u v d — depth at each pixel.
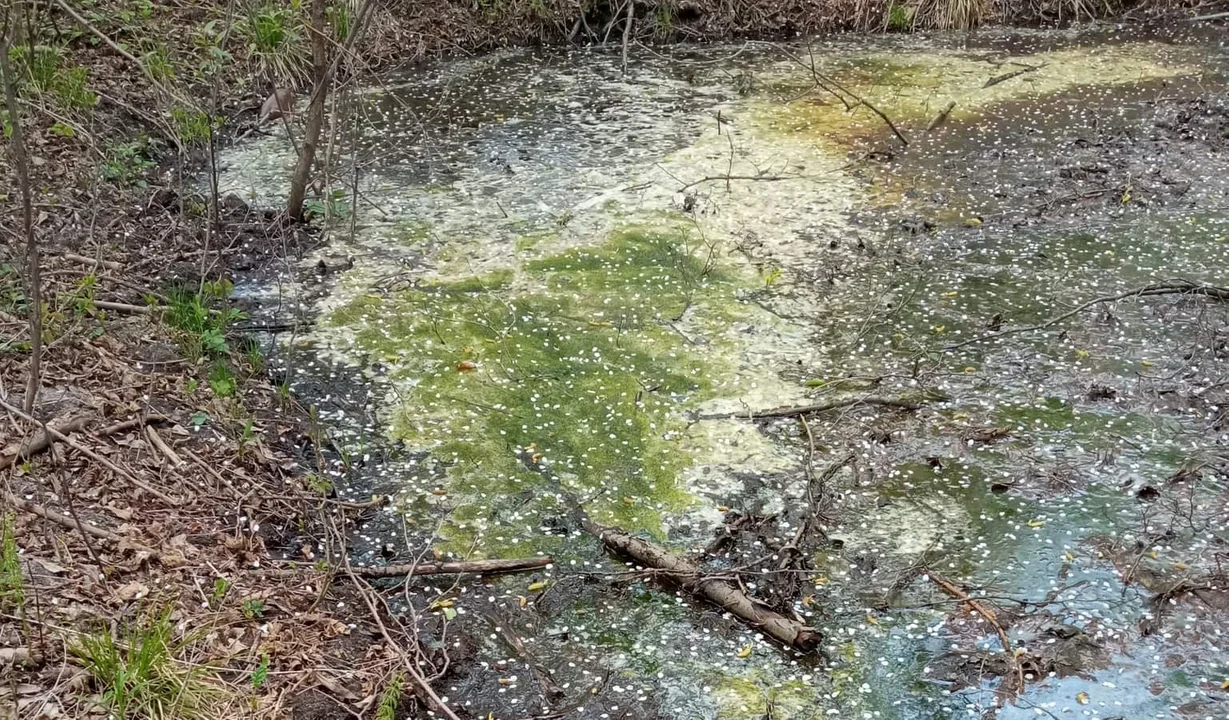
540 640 3.55
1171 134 7.90
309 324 5.34
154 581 3.40
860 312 5.56
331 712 3.09
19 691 2.81
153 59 6.91
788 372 5.05
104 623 3.12
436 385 4.90
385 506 4.15
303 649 3.32
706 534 4.03
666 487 4.29
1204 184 7.00
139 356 4.60
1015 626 3.59
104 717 2.81
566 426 4.66
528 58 9.99
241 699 3.04
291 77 8.47
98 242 5.56
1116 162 7.39
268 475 4.18
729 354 5.19
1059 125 8.18
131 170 6.55
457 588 3.77
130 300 5.13
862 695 3.34
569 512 4.14
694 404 4.81
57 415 3.96
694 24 10.77
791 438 4.58
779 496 4.23
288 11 7.97
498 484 4.29
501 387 4.91
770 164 7.48
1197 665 3.41
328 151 6.59
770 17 10.95
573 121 8.32
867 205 6.83
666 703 3.29
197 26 8.30
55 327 4.49
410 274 5.88
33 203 5.70
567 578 3.83
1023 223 6.52
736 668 3.45
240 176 6.96
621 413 4.74
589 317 5.51
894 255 6.16
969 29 11.17
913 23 11.11
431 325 5.38
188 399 4.41
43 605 3.12
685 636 3.58
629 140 7.93
